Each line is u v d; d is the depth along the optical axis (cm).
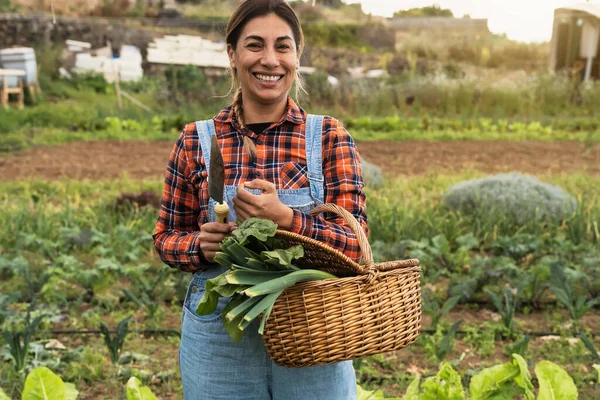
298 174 263
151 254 790
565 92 2078
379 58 2750
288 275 232
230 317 227
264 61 256
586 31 2288
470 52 2734
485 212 878
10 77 1970
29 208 944
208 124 272
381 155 1462
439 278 721
